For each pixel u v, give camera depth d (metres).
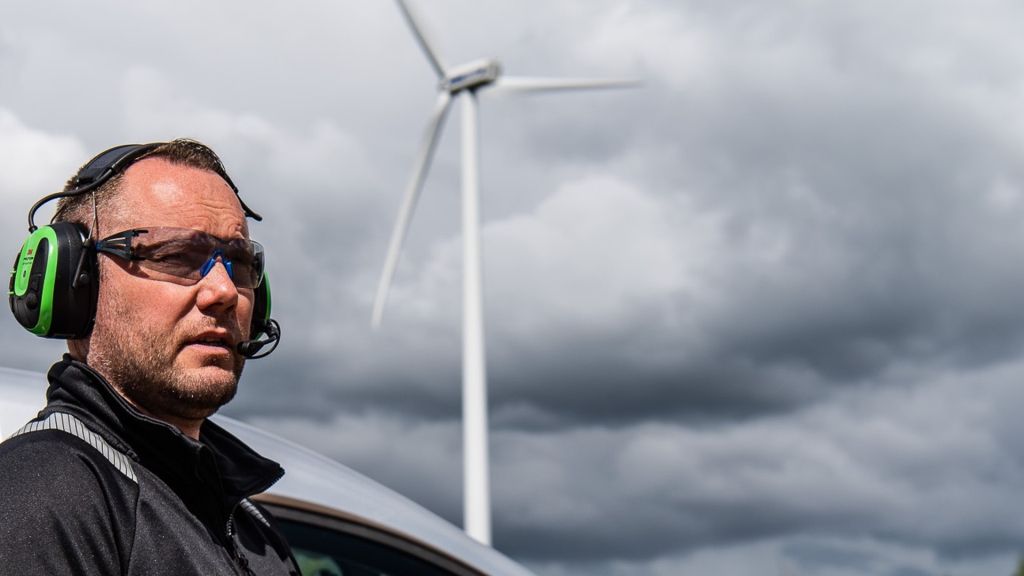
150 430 2.05
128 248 2.17
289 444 3.25
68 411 2.04
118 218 2.21
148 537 1.94
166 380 2.15
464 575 3.13
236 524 2.37
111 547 1.87
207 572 1.99
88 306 2.19
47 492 1.82
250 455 2.33
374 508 3.06
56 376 2.13
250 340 2.37
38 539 1.77
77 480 1.87
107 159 2.32
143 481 2.02
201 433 2.35
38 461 1.86
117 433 2.05
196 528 2.04
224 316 2.24
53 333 2.20
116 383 2.18
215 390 2.19
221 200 2.31
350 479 3.16
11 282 2.27
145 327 2.16
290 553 2.51
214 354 2.21
